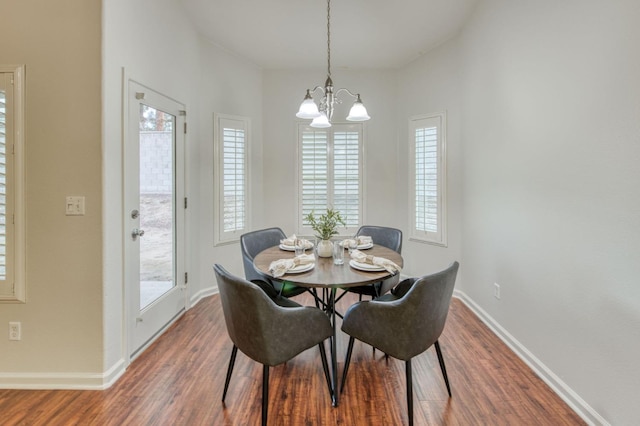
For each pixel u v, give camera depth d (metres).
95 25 1.95
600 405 1.65
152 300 2.61
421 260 3.89
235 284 1.59
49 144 1.97
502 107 2.54
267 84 4.14
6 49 1.96
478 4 2.88
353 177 4.18
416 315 1.63
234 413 1.79
